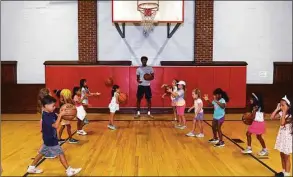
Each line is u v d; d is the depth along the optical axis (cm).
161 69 1116
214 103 710
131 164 576
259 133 620
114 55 1188
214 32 1186
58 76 1116
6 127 909
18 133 833
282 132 510
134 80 1118
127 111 1125
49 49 1185
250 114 632
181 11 1129
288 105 505
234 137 788
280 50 1196
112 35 1183
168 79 1118
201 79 1122
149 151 663
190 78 1119
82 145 709
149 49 1187
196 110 782
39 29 1180
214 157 623
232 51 1192
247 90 1187
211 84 1125
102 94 1116
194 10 1181
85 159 606
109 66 1113
